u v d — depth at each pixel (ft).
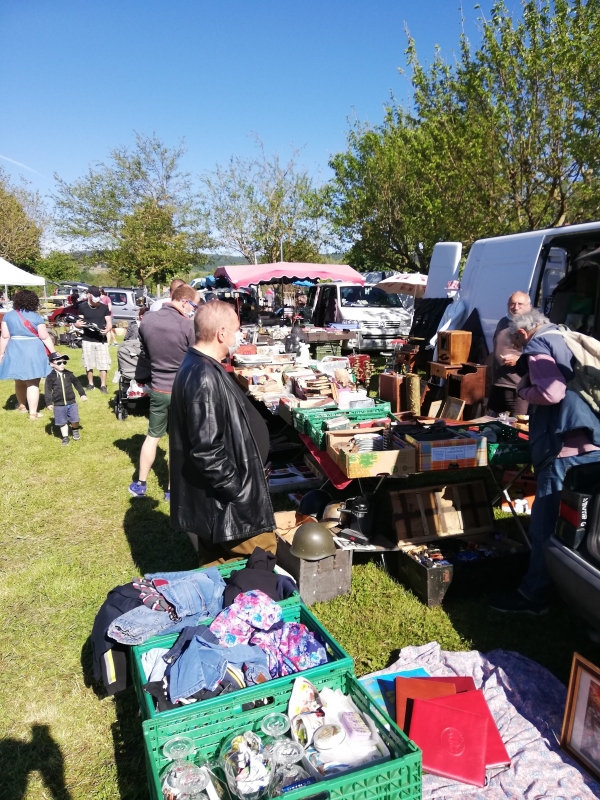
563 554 8.84
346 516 13.24
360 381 30.78
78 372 42.37
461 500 13.55
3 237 115.75
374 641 10.41
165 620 8.52
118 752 8.19
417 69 49.73
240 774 6.39
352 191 74.79
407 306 51.29
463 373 22.52
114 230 106.01
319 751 6.71
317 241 99.50
